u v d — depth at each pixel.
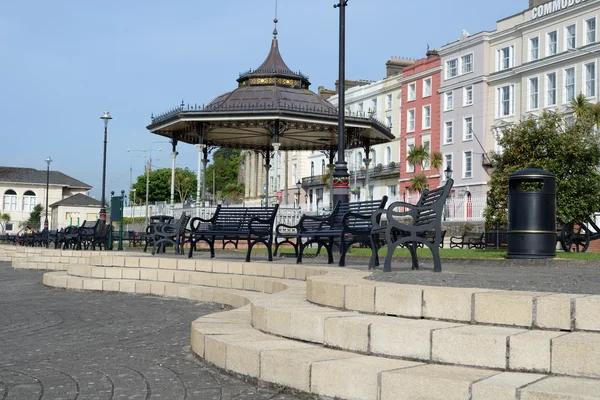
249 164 70.56
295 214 27.08
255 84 27.09
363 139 30.39
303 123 25.72
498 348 4.16
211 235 13.30
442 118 56.00
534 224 13.31
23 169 103.12
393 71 65.75
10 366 5.64
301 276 9.64
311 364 4.45
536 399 3.50
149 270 12.22
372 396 4.12
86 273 13.01
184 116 25.20
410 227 8.17
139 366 5.60
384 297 5.25
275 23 28.08
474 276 7.17
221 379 5.09
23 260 19.47
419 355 4.47
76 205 88.44
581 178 23.38
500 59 51.06
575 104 39.53
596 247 29.20
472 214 38.44
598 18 42.78
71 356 6.09
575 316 4.33
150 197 112.75
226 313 7.09
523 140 25.19
